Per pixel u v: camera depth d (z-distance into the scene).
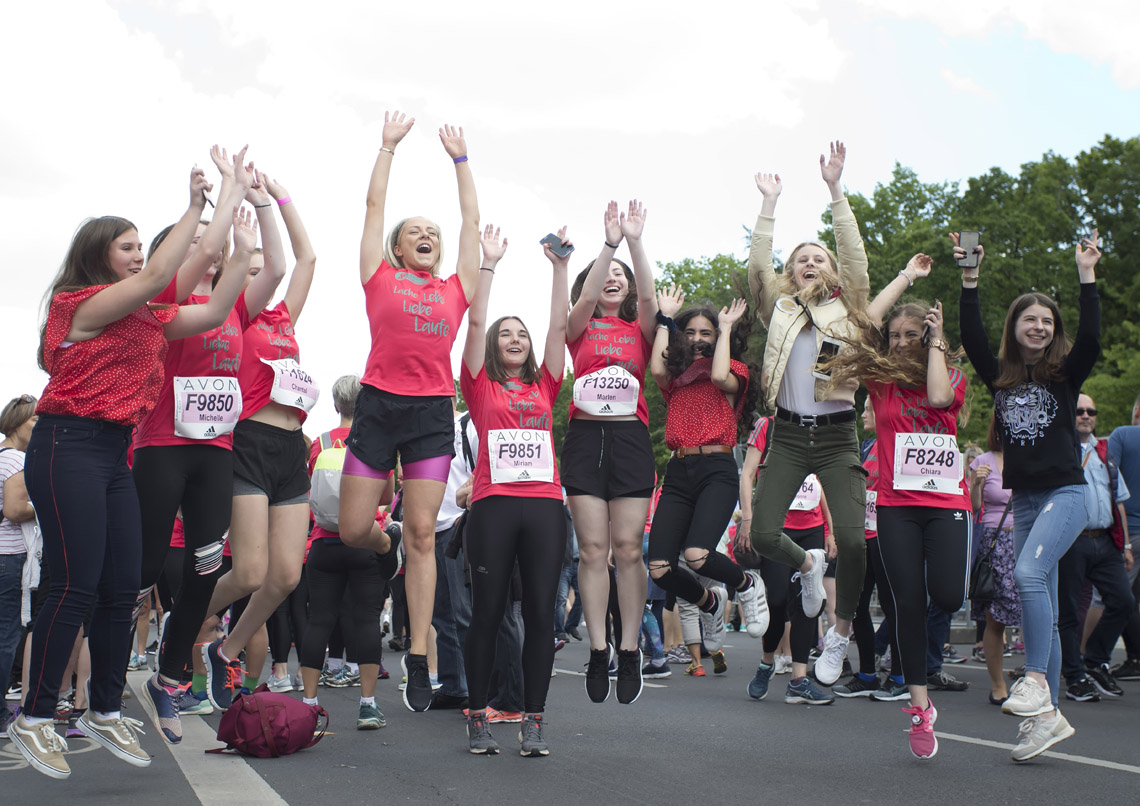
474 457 7.38
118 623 4.45
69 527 4.23
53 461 4.25
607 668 6.11
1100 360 39.41
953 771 4.87
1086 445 8.51
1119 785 4.52
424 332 5.91
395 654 13.05
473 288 6.18
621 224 6.34
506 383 5.61
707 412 6.63
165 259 4.25
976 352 5.62
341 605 6.97
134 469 5.19
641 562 6.24
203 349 5.22
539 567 5.38
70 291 4.29
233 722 5.27
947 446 5.45
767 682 8.07
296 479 6.19
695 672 10.19
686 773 4.80
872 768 4.94
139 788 4.38
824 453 6.29
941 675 8.57
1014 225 39.66
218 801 4.08
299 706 5.41
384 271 5.98
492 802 4.13
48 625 4.18
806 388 6.30
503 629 6.73
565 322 5.92
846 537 6.14
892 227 41.88
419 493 5.88
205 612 5.40
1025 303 5.46
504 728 6.43
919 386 5.54
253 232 4.75
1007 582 7.49
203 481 5.26
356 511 5.95
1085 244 5.34
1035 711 5.05
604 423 6.23
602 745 5.66
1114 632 8.42
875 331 5.71
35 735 4.15
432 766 4.98
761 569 8.10
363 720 6.38
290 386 6.01
